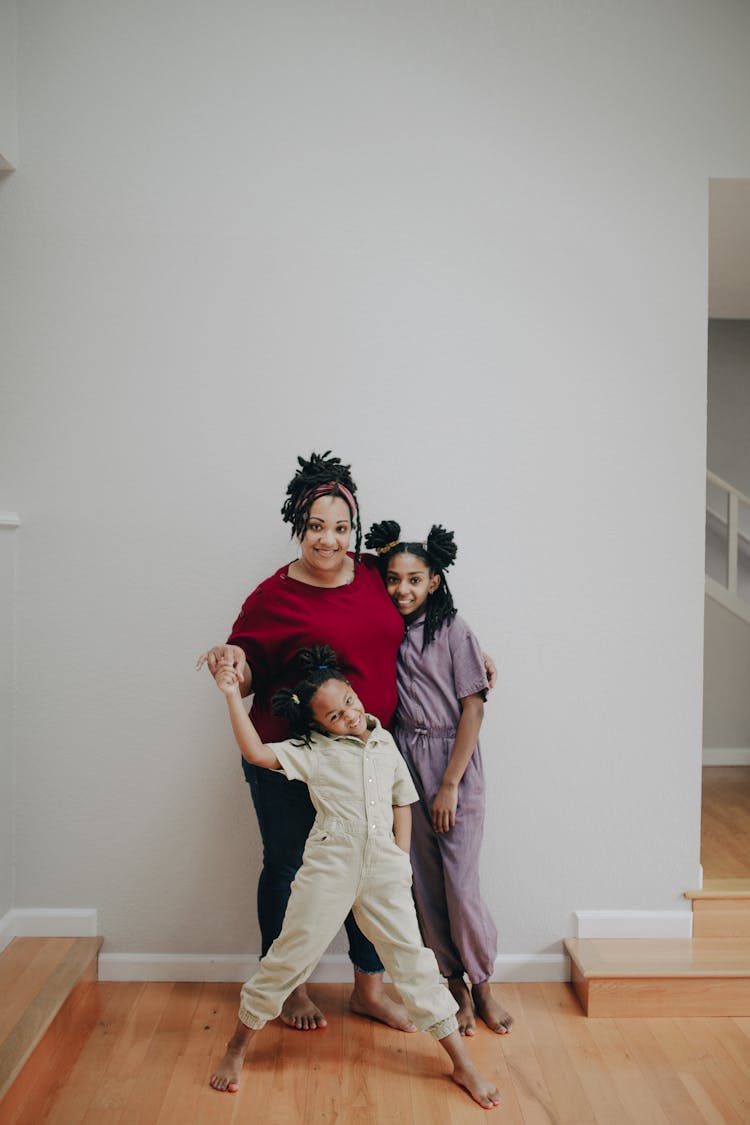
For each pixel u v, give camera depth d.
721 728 4.39
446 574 2.65
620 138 2.63
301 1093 2.10
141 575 2.62
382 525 2.38
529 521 2.66
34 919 2.62
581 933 2.68
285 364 2.61
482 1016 2.43
